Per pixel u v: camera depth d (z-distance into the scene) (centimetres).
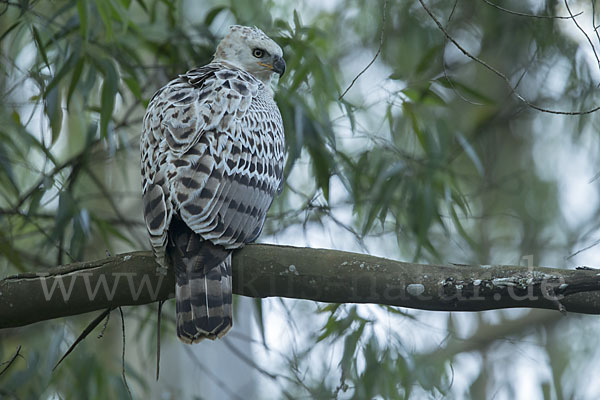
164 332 1204
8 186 1112
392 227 1159
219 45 1002
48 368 981
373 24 1425
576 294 641
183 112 752
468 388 1194
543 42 1238
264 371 1035
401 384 1009
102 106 978
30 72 1024
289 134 1002
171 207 684
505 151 1467
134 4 1475
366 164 1061
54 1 1152
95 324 709
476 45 1370
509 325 1498
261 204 757
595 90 1250
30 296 685
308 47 1047
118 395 1050
